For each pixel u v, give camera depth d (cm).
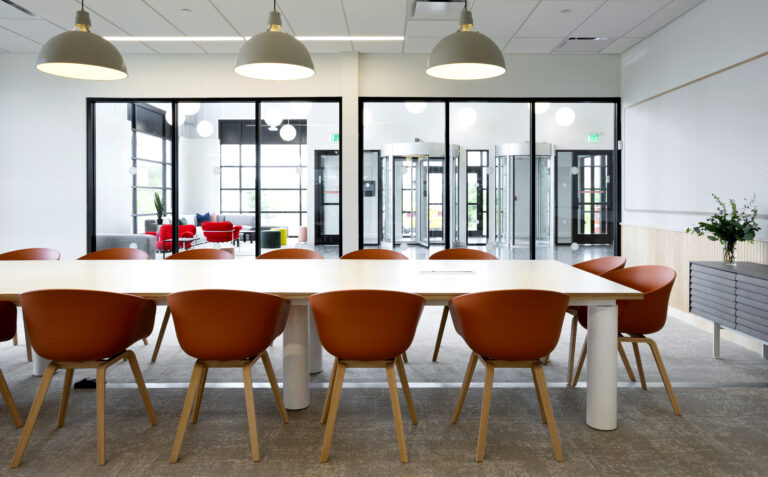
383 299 249
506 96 693
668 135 571
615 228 712
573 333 363
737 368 395
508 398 338
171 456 252
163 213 710
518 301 249
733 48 459
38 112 686
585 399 335
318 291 282
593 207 717
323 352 448
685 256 539
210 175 710
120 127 708
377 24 562
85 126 687
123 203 709
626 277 357
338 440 277
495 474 241
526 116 708
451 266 389
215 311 252
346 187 684
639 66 639
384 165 710
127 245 711
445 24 562
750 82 438
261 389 356
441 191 720
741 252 461
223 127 706
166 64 682
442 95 688
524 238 724
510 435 283
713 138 489
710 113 494
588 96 693
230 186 710
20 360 420
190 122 703
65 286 294
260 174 708
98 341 252
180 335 259
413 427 294
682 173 543
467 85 689
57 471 244
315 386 361
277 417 308
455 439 278
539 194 718
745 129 445
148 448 267
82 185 690
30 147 688
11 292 275
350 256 454
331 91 683
